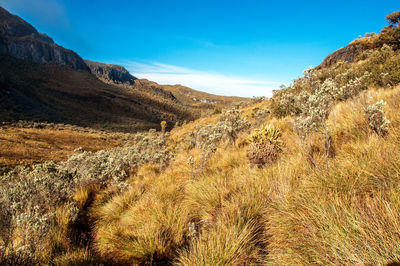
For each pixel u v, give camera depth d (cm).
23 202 376
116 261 246
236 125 692
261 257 174
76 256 245
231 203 269
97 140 7338
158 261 232
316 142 339
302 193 204
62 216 344
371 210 135
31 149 4756
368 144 234
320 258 135
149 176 593
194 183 384
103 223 353
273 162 368
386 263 111
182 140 1327
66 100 16862
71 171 546
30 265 221
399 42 1816
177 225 264
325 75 1137
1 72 14625
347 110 434
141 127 14712
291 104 491
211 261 174
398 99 370
